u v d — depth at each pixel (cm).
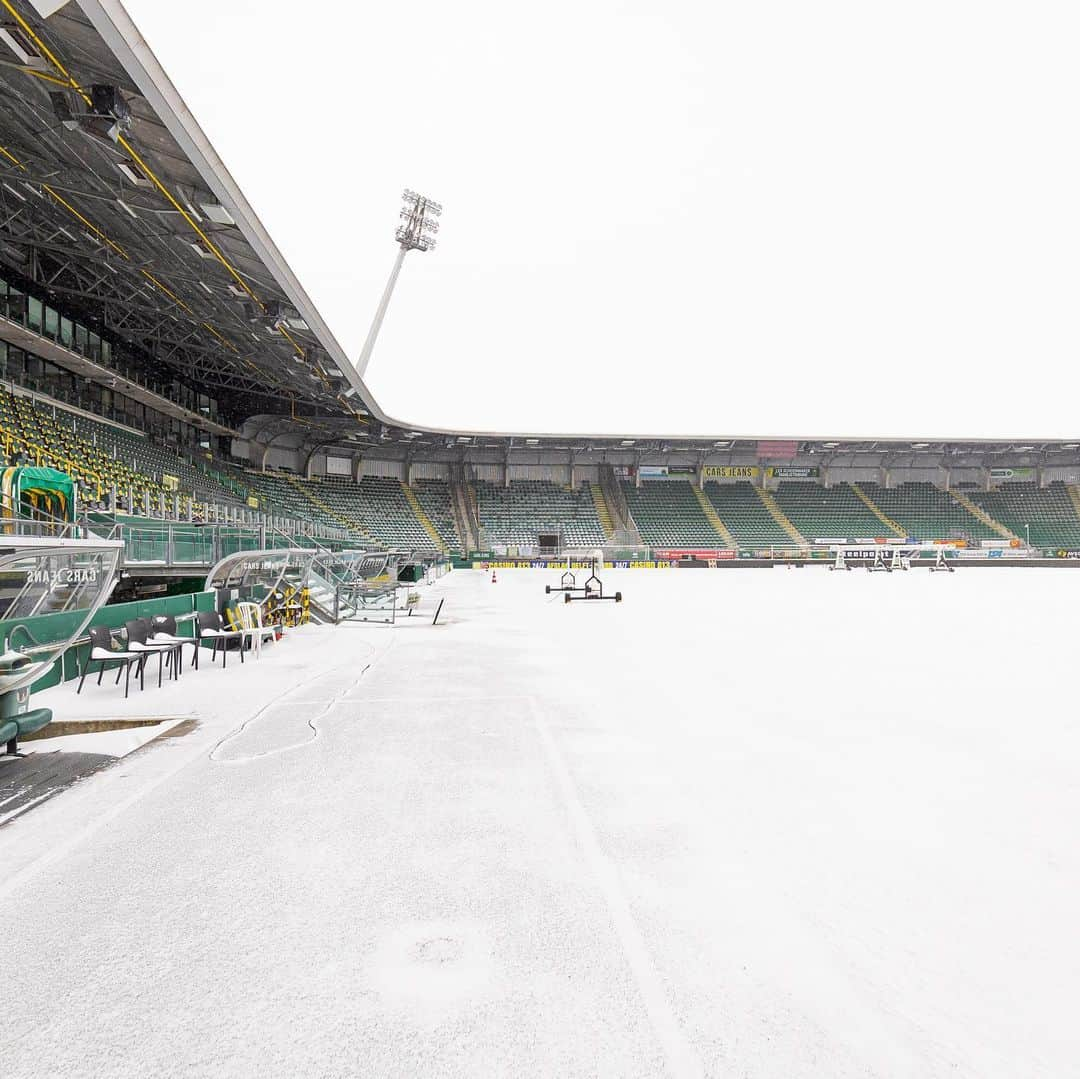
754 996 275
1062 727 705
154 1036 256
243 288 2369
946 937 316
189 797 505
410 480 6431
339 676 1010
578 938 317
